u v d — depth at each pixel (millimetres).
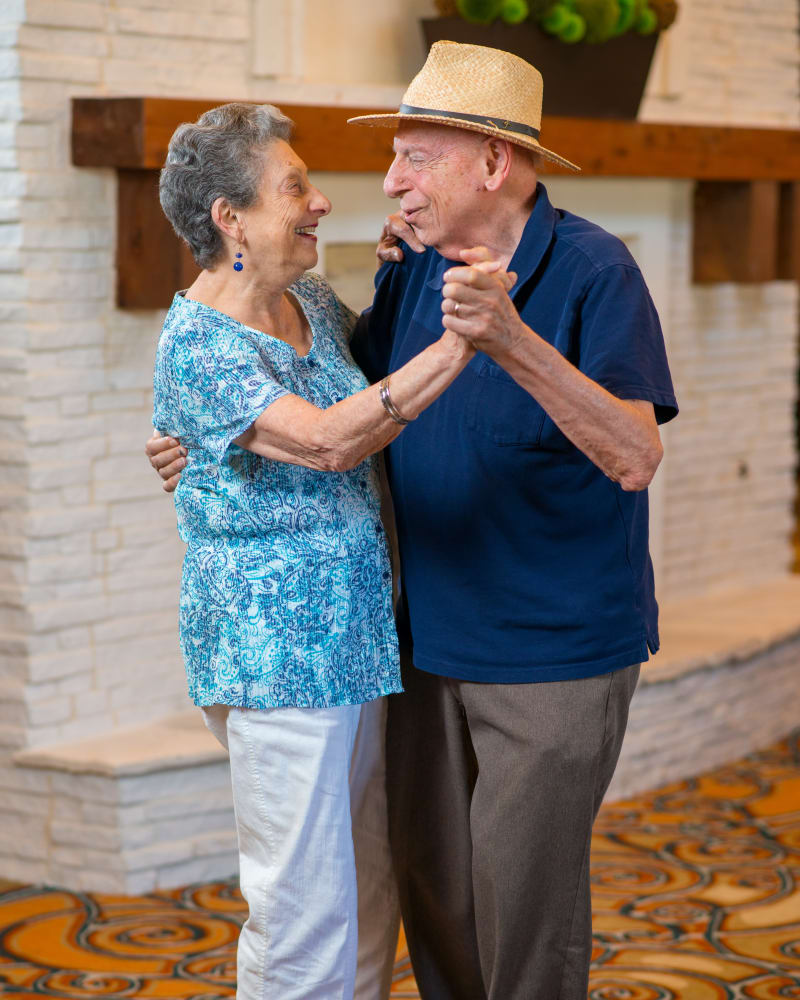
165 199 2047
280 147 2021
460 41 3705
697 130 4258
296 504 2039
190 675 2131
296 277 2066
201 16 3463
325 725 2064
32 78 3207
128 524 3520
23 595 3363
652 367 1944
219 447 1991
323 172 3523
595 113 3953
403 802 2295
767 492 5109
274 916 2100
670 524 4734
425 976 2393
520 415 2016
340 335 2244
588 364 1956
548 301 2033
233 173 1990
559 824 2076
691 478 4785
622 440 1828
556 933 2111
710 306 4754
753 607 4758
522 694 2086
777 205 4691
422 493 2121
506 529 2074
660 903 3305
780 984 2885
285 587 2035
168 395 2049
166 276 3324
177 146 2020
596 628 2062
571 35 3725
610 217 4320
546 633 2072
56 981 2885
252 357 1981
